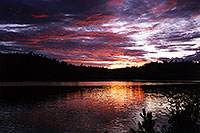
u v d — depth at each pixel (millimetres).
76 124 12109
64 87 58531
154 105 19750
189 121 4047
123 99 25812
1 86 65438
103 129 10938
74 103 22016
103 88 53281
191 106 4191
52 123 12383
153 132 3449
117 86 64438
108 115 14852
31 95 32719
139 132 3494
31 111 16859
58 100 25125
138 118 13727
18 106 19953
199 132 3857
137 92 38438
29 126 11625
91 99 26125
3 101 24391
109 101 23750
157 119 12836
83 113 15773
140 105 19938
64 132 10398
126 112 16078
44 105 20562
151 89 47812
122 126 11609
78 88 53344
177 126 4125
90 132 10422
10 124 12133
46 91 42312
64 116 14578
